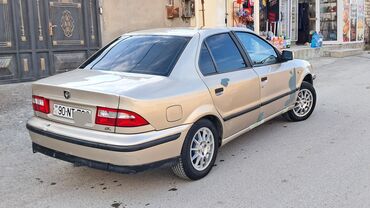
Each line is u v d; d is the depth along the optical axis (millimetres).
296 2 18172
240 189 4070
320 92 8984
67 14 10039
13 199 3975
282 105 5840
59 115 4066
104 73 4352
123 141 3637
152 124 3754
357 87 9570
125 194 4039
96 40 10641
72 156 3949
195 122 4156
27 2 9344
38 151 4301
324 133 5855
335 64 14547
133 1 11273
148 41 4742
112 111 3676
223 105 4551
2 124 6484
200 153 4301
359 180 4191
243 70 4996
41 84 4156
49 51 9797
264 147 5305
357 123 6355
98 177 4473
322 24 18922
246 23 15016
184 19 12664
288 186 4098
